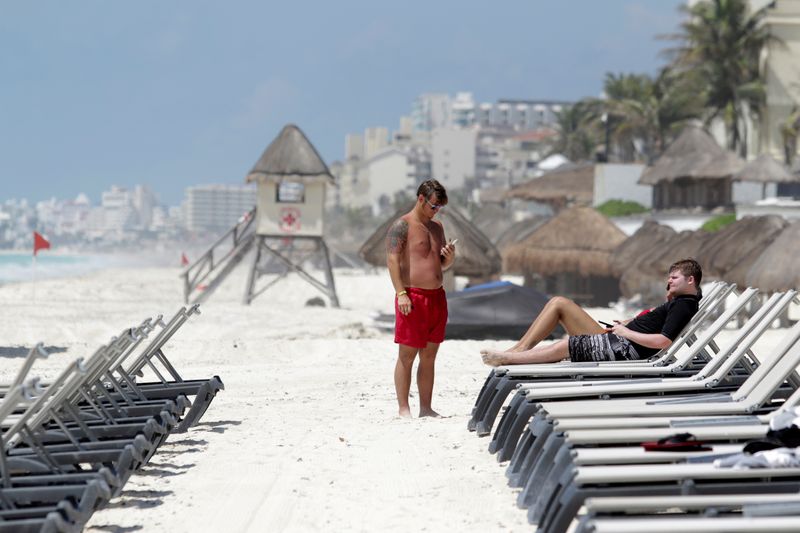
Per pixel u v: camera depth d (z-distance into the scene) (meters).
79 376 18.78
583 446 19.95
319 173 127.62
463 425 31.94
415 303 33.56
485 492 22.69
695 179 166.88
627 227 174.12
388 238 33.56
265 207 130.00
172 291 196.12
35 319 100.00
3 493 17.67
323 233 131.88
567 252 138.62
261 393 42.00
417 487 23.41
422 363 34.38
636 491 16.86
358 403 38.34
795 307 119.88
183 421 30.52
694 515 18.36
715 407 22.55
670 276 31.31
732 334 77.00
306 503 22.08
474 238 99.56
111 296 168.25
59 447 21.25
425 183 33.81
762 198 165.75
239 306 127.38
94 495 17.66
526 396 25.36
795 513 15.48
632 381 26.97
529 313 74.75
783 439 18.84
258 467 26.02
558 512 17.20
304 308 128.12
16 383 15.84
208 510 21.52
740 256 99.00
